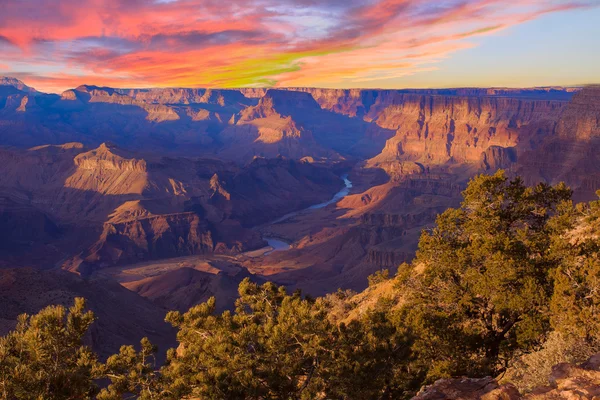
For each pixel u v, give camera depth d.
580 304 21.05
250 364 19.58
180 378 19.61
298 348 21.59
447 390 13.38
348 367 20.48
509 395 12.06
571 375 12.27
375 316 22.84
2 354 15.86
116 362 19.52
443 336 24.47
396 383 21.97
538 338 23.53
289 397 19.89
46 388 15.92
